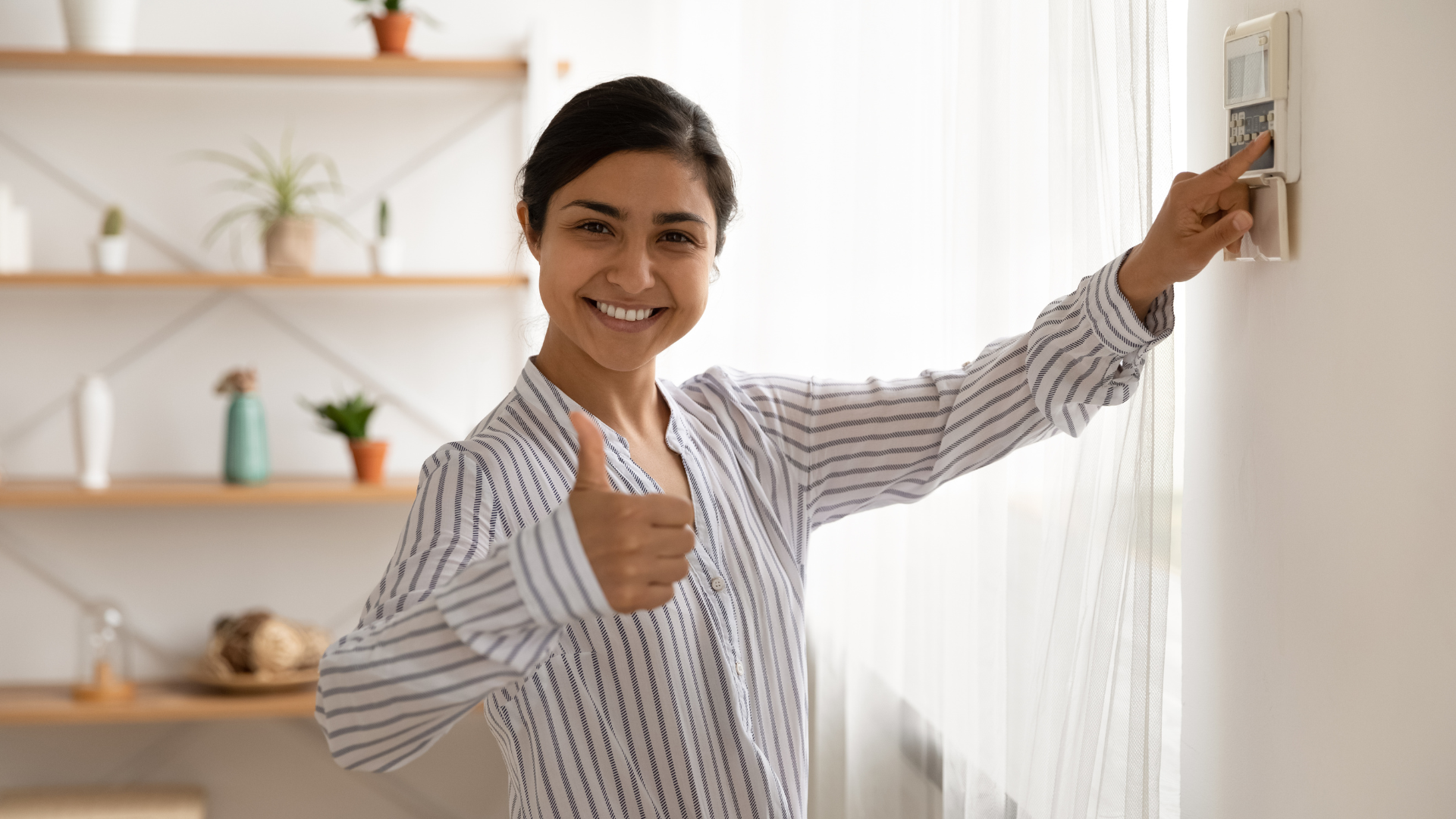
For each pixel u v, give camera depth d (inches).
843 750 78.4
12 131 104.0
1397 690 30.7
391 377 110.2
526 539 28.8
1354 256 32.0
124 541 107.2
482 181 110.1
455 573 33.3
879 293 63.4
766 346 83.2
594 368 40.5
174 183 106.3
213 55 99.7
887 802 67.1
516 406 40.4
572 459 38.7
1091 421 41.4
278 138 107.7
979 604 51.2
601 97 38.1
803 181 78.5
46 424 105.7
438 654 29.4
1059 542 43.9
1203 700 40.5
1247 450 37.6
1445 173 28.4
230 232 106.7
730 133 95.1
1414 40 29.4
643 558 28.5
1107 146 39.9
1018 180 47.9
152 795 103.2
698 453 42.2
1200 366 40.7
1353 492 32.2
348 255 109.0
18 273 97.3
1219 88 38.7
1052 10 42.3
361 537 110.3
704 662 38.2
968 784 53.4
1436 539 29.1
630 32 112.0
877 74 62.9
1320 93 33.4
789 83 79.8
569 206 37.8
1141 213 37.7
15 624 105.9
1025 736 47.1
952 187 52.8
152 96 105.7
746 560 40.7
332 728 31.7
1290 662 35.4
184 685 105.3
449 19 110.0
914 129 60.6
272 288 108.2
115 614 102.0
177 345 107.1
